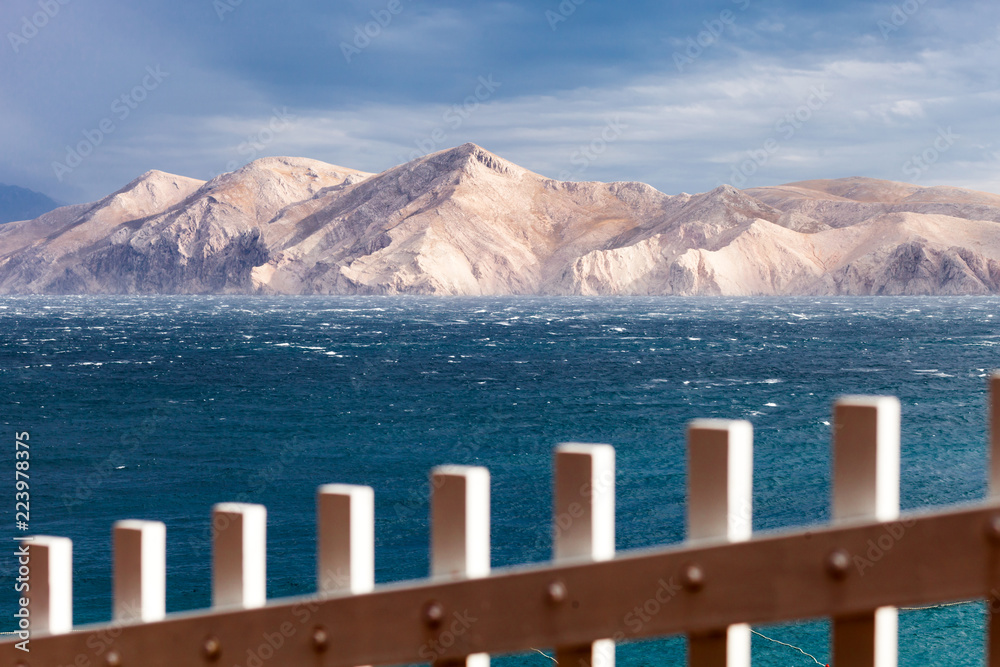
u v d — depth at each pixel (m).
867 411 1.31
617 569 1.41
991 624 1.22
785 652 11.23
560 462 1.50
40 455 29.89
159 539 1.75
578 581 1.43
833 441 1.34
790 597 1.31
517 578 1.47
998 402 1.28
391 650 1.54
